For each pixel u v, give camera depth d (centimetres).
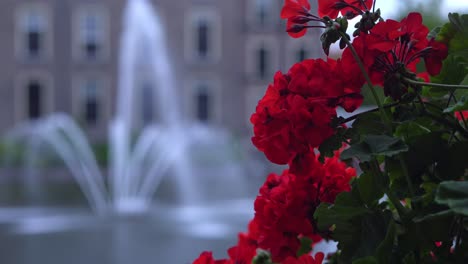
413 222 84
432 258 87
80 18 2884
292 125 88
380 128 91
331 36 89
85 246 1005
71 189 1877
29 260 902
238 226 1204
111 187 1820
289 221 97
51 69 2866
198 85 2975
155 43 2894
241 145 2931
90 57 2889
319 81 89
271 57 3033
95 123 2872
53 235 1116
